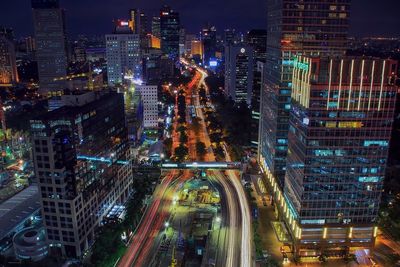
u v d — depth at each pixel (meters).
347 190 161.50
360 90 149.62
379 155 157.62
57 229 168.62
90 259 168.62
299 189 164.75
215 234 191.12
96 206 188.62
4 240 181.25
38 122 154.25
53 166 158.75
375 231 167.50
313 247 167.62
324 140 154.62
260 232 192.00
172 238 187.50
